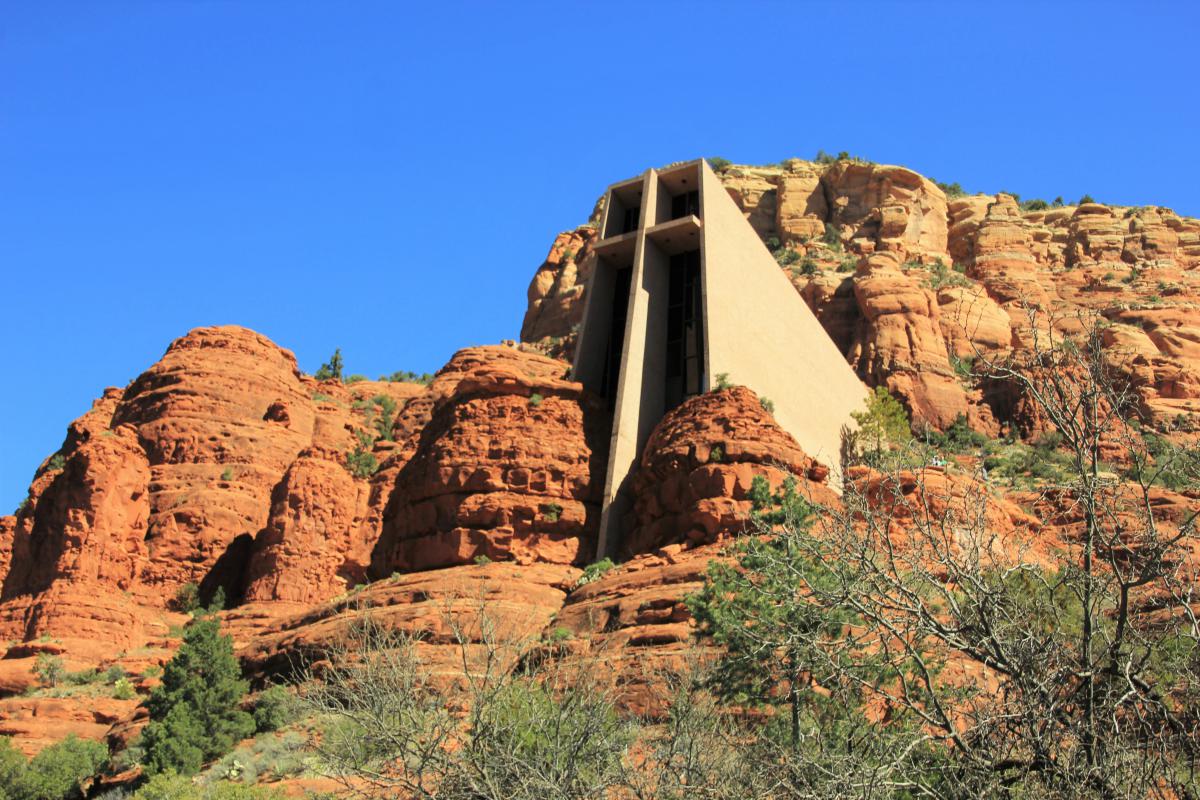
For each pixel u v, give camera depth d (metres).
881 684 21.56
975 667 25.09
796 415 66.44
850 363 99.50
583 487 58.56
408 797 23.55
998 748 15.83
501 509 56.75
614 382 66.38
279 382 88.75
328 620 48.75
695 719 23.17
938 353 98.06
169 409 82.88
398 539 59.94
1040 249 122.69
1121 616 15.90
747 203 137.38
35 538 66.00
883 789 15.89
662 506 53.81
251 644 49.78
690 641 35.19
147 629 63.53
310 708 25.81
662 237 65.62
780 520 34.56
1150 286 114.81
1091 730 15.13
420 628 43.53
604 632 43.00
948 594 16.73
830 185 133.88
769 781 18.92
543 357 95.81
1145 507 16.55
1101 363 16.73
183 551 71.31
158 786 36.38
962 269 122.19
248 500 76.00
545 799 21.05
